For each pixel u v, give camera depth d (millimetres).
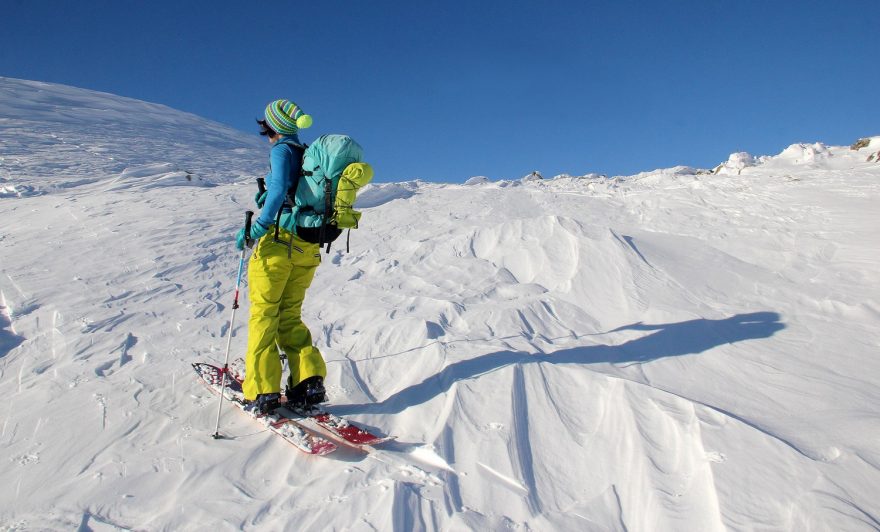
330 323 4965
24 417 3523
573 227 6336
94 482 2885
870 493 2479
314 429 3295
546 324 4711
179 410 3568
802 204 7875
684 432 2986
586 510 2604
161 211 8586
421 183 13641
